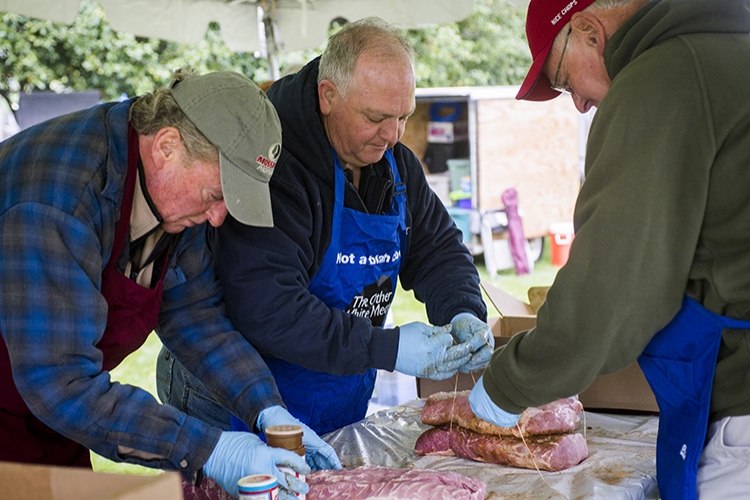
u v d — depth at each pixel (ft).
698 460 5.90
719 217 5.49
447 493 6.24
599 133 5.74
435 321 9.25
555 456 7.06
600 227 5.53
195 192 5.93
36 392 5.48
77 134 5.74
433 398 8.25
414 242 9.52
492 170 33.35
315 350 7.61
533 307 10.89
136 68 44.91
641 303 5.58
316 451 7.09
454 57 50.01
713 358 5.75
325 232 8.16
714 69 5.45
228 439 6.08
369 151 8.04
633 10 6.12
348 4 16.20
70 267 5.48
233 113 5.83
